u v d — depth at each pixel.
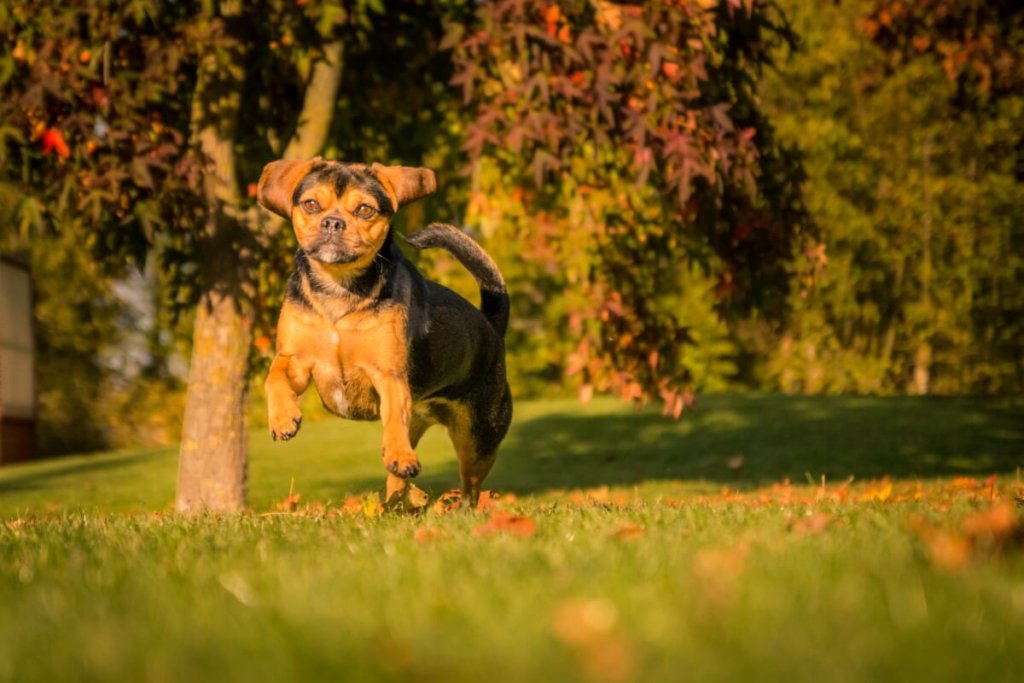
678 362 15.51
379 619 3.85
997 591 4.18
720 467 21.94
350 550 5.89
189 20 12.71
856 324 36.19
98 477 22.62
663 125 12.67
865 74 22.25
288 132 14.48
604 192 14.37
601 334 15.06
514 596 4.14
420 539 6.30
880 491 13.88
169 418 32.59
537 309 33.19
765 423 26.22
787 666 3.17
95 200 11.55
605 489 16.25
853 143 33.50
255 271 13.94
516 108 12.73
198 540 6.47
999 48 19.05
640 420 27.09
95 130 11.64
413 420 9.90
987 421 26.23
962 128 32.50
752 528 6.43
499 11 12.18
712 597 4.02
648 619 3.76
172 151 11.96
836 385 35.97
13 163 12.33
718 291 15.45
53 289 31.23
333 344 8.05
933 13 18.62
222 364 13.93
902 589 4.19
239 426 14.05
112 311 32.03
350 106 15.66
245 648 3.45
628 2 13.07
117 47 12.40
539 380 34.34
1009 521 5.39
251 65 14.53
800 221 15.30
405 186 8.17
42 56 11.55
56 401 31.97
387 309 8.11
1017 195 32.56
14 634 3.81
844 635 3.54
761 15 14.02
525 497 17.94
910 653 3.33
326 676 3.16
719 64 13.70
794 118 34.09
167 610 4.14
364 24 12.62
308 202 7.94
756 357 38.41
